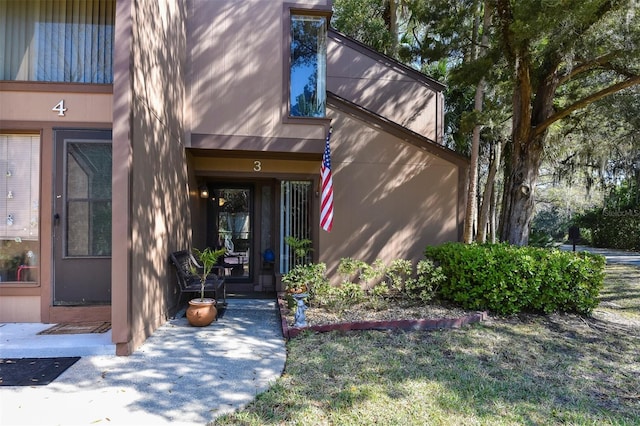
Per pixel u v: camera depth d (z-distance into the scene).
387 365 3.74
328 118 6.29
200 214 7.44
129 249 3.92
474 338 4.59
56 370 3.53
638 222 18.47
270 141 6.20
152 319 4.69
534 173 6.91
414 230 7.17
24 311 4.65
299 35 6.39
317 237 7.04
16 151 4.71
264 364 3.75
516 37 5.66
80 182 4.66
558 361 4.01
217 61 6.16
